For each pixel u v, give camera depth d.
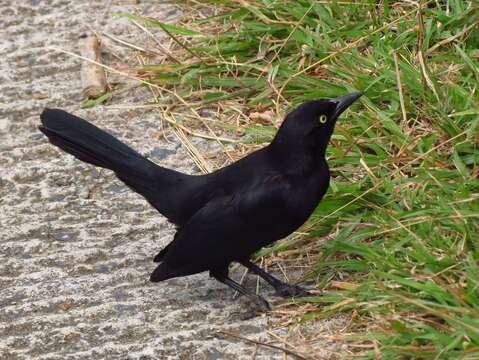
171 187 9.82
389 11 12.37
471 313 8.32
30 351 9.18
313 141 9.17
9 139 12.20
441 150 10.61
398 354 8.30
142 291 9.88
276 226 9.27
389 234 9.69
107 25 13.80
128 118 12.28
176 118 12.14
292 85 11.91
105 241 10.62
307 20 12.41
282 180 9.20
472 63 11.12
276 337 9.01
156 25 13.26
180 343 9.07
